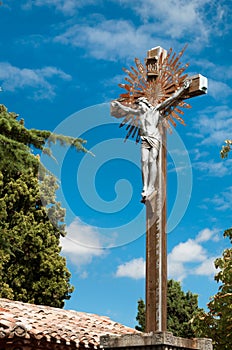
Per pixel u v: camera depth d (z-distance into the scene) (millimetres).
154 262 7660
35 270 22062
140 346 7039
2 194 22547
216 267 17047
